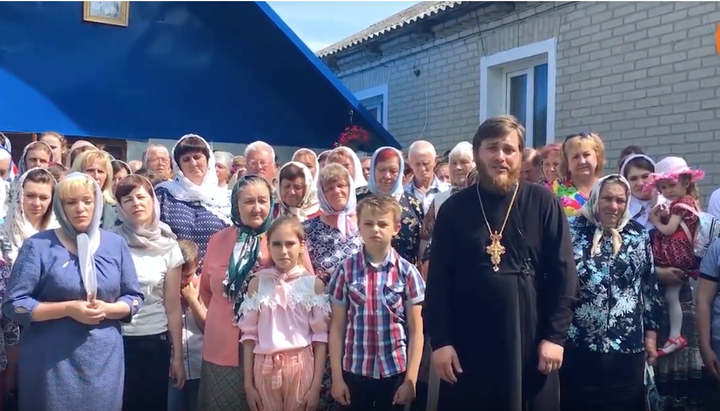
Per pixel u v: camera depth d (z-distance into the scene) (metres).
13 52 6.75
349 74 11.74
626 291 3.46
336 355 3.57
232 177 6.66
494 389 2.93
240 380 3.64
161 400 3.72
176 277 3.82
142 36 7.33
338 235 4.01
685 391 4.11
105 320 3.30
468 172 4.97
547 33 7.77
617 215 3.51
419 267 4.42
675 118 6.41
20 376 3.25
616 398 3.40
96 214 3.34
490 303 2.95
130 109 7.30
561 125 7.63
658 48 6.57
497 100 8.66
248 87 7.91
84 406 3.20
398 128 10.39
